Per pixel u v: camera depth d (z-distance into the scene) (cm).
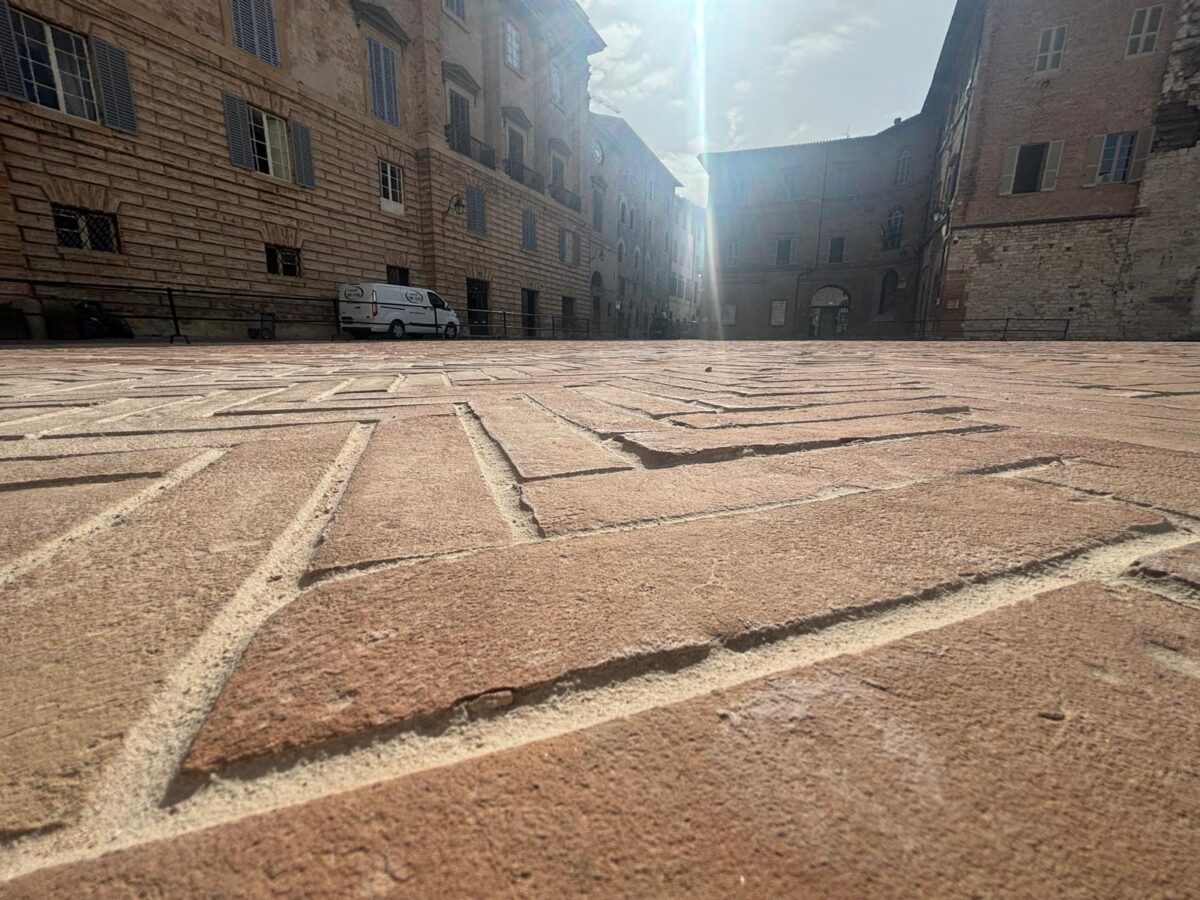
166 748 48
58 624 64
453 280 1984
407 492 113
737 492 115
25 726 50
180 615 67
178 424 185
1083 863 39
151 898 36
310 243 1521
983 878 38
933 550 86
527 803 43
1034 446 157
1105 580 77
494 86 2111
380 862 39
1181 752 48
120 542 87
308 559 82
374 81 1666
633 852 39
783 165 3053
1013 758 47
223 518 98
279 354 700
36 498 109
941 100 2422
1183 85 1538
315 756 47
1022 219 1777
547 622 66
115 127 1123
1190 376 400
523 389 290
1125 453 149
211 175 1289
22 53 1012
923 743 49
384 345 1102
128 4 1123
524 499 109
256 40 1353
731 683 56
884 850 40
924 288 2502
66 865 38
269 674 56
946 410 224
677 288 5194
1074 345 1166
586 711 52
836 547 87
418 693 54
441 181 1889
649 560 82
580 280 2839
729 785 45
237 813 42
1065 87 1678
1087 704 53
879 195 2866
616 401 243
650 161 3994
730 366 489
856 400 250
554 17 2417
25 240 1027
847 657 60
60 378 363
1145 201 1617
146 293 1191
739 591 73
